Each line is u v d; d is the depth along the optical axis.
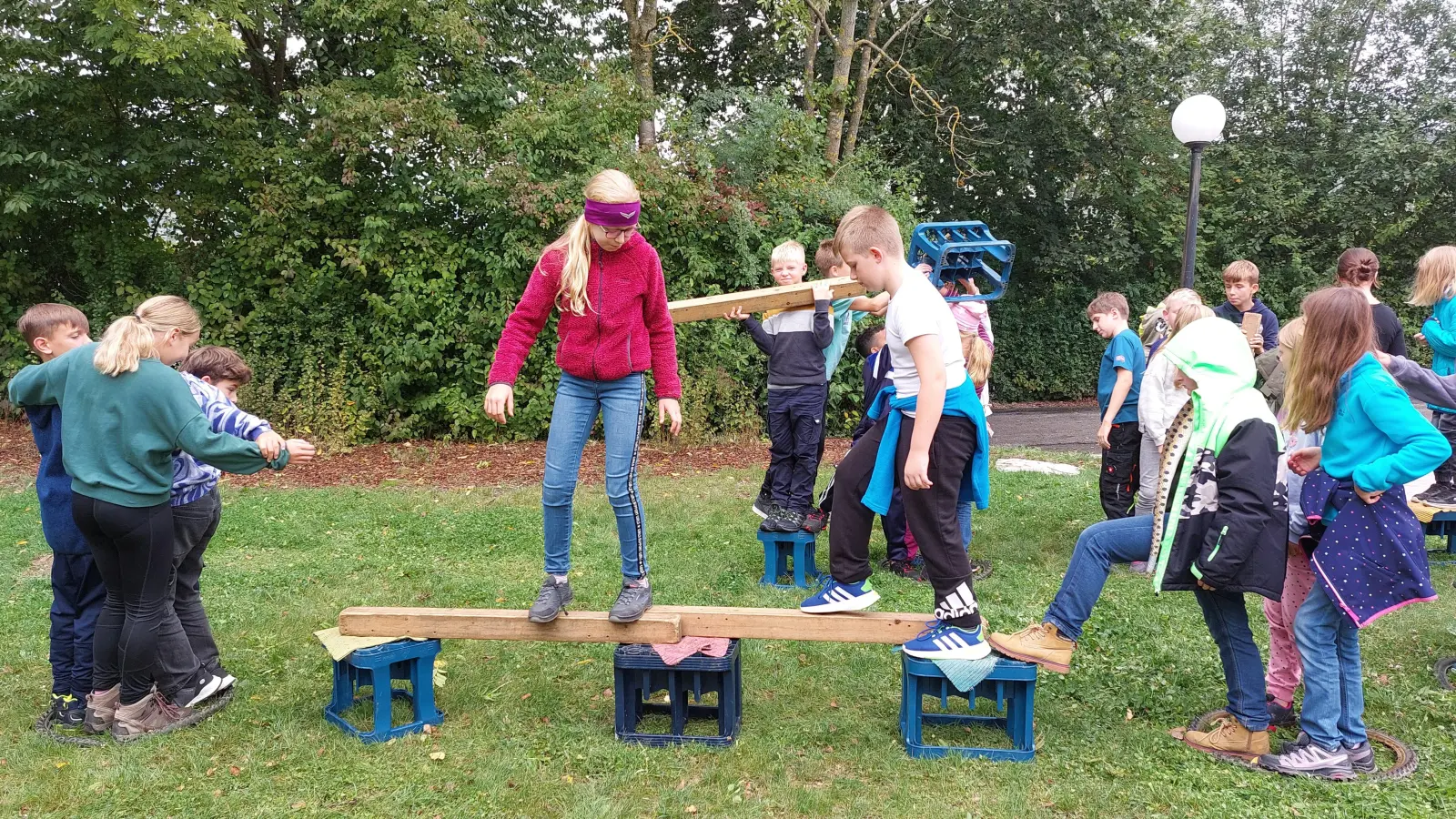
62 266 12.53
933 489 3.38
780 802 3.15
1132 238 21.08
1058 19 18.05
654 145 12.23
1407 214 20.61
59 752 3.49
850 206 11.88
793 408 5.74
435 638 3.69
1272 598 3.19
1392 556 3.18
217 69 11.57
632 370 3.58
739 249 11.10
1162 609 5.00
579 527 6.87
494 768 3.34
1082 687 4.05
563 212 10.70
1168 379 5.35
